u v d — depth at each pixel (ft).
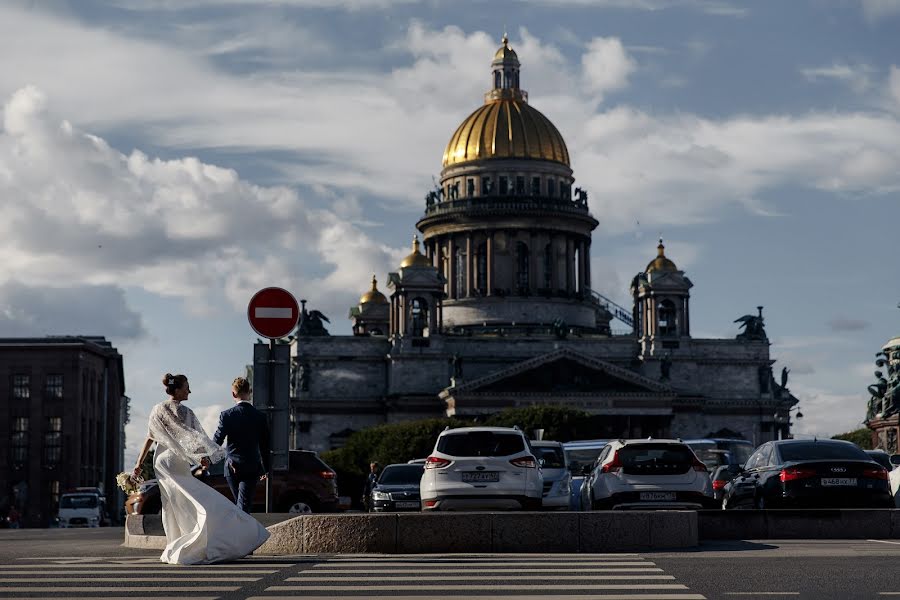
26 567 114.52
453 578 102.99
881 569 110.63
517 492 172.14
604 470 176.55
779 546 144.05
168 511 118.93
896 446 365.20
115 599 90.53
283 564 116.26
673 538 139.33
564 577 103.71
